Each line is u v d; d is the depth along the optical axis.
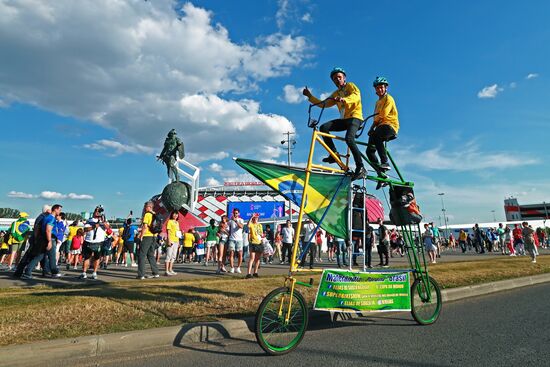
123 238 14.34
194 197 27.02
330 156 5.91
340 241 13.89
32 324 4.77
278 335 4.54
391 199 6.39
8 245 12.06
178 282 8.60
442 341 4.79
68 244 13.55
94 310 5.52
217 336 4.95
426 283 5.96
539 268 12.24
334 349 4.50
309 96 5.90
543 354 4.19
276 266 14.41
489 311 6.61
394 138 6.04
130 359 4.10
